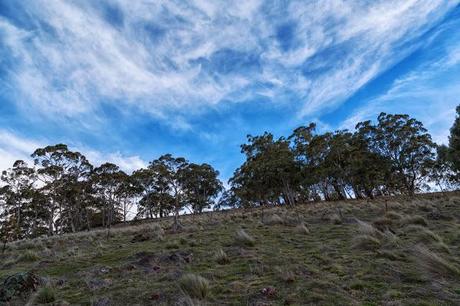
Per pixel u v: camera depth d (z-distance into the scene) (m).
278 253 8.25
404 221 11.05
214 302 5.12
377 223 11.58
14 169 42.44
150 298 5.52
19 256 11.12
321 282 5.52
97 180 45.72
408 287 5.05
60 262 9.71
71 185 43.69
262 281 5.98
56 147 42.62
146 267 7.88
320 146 41.44
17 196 42.34
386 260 6.62
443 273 5.56
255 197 46.66
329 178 44.25
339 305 4.55
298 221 14.95
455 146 28.28
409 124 39.62
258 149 46.66
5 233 20.30
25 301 6.01
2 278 8.00
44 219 50.59
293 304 4.75
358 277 5.71
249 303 4.96
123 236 17.66
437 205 16.34
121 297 5.71
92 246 13.77
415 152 39.16
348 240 9.23
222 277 6.55
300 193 51.88
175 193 49.62
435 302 4.41
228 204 60.59
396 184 43.19
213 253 8.77
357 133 43.22
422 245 7.32
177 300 5.32
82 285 6.77
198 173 50.88
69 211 48.41
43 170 42.28
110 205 48.22
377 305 4.45
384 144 40.91
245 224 16.09
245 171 40.94
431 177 41.19
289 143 45.94
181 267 7.57
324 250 8.12
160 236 13.38
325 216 15.96
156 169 47.19
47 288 6.08
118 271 7.71
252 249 9.05
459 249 7.13
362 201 30.83
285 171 38.88
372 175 38.84
